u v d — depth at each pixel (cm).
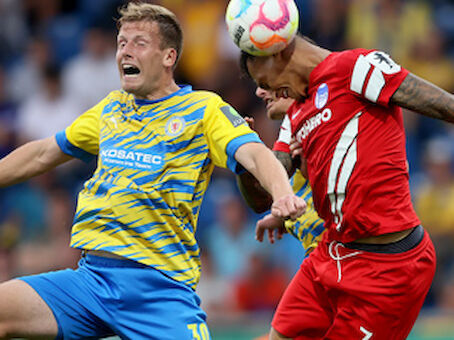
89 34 4128
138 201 1593
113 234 1599
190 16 4306
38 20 4541
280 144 1780
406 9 4181
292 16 1574
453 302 3356
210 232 3481
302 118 1645
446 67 4184
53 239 3528
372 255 1595
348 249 1628
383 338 1616
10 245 3494
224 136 1602
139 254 1591
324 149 1603
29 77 4291
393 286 1584
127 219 1592
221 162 1623
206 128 1623
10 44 4447
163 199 1600
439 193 3562
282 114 1802
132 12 1661
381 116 1582
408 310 1609
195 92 1672
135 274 1592
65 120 3975
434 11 4281
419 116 3972
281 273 3356
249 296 3347
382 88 1546
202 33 4256
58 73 4028
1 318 1550
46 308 1575
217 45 4225
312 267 1708
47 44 4338
